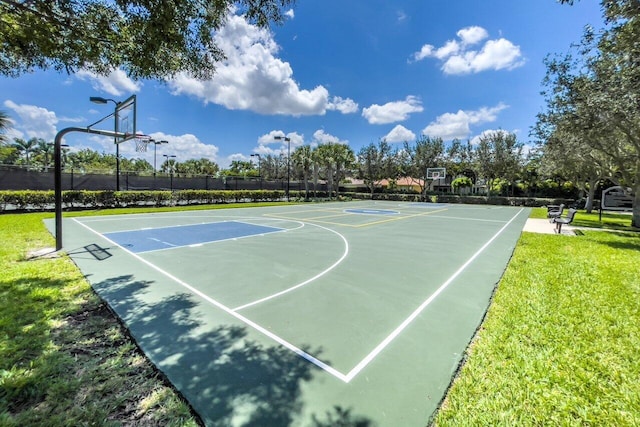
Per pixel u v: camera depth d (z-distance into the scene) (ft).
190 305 12.59
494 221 49.55
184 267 18.58
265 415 6.39
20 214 48.32
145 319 11.16
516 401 6.84
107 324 10.66
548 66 34.63
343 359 8.67
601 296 13.79
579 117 31.65
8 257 20.06
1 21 12.10
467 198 107.55
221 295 13.84
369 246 26.25
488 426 6.08
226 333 10.16
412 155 119.34
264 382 7.55
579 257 22.27
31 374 7.48
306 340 9.77
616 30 22.62
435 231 36.40
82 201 57.77
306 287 15.12
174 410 6.51
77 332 9.98
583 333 10.12
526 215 62.08
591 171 63.41
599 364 8.29
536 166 93.45
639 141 33.06
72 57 14.44
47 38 13.03
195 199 76.07
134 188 78.13
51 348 8.89
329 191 115.75
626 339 9.72
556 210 51.65
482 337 9.96
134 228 35.35
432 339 9.87
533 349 9.10
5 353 8.41
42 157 137.80
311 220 46.85
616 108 26.76
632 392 7.13
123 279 15.94
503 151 101.76
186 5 11.38
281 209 67.72
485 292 14.61
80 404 6.63
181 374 7.82
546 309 12.21
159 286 14.96
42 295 12.98
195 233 32.09
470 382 7.53
